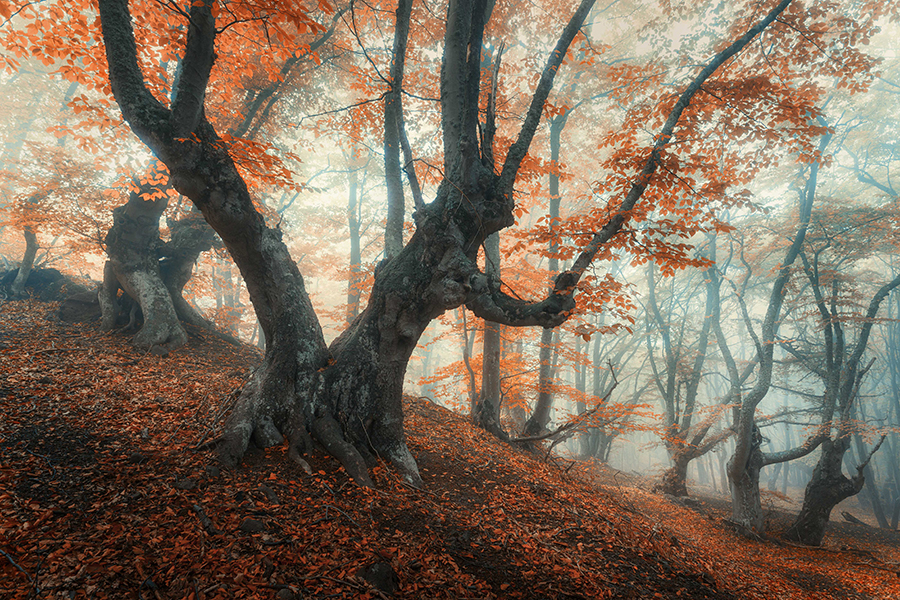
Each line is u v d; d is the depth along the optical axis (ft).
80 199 33.17
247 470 15.39
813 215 44.24
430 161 38.88
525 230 23.71
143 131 15.69
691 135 26.43
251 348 35.81
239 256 18.45
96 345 27.84
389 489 16.63
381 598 10.38
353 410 18.69
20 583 8.87
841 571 31.83
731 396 47.57
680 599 14.39
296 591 10.05
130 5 19.92
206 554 10.84
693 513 46.03
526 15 46.85
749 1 27.43
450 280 17.98
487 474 21.77
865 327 44.27
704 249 63.00
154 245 33.71
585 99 51.57
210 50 15.89
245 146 17.70
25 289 35.06
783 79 28.04
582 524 18.34
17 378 19.60
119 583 9.43
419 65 40.34
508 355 47.32
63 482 12.62
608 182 23.76
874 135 52.54
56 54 18.25
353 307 53.01
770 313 41.93
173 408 19.34
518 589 12.28
